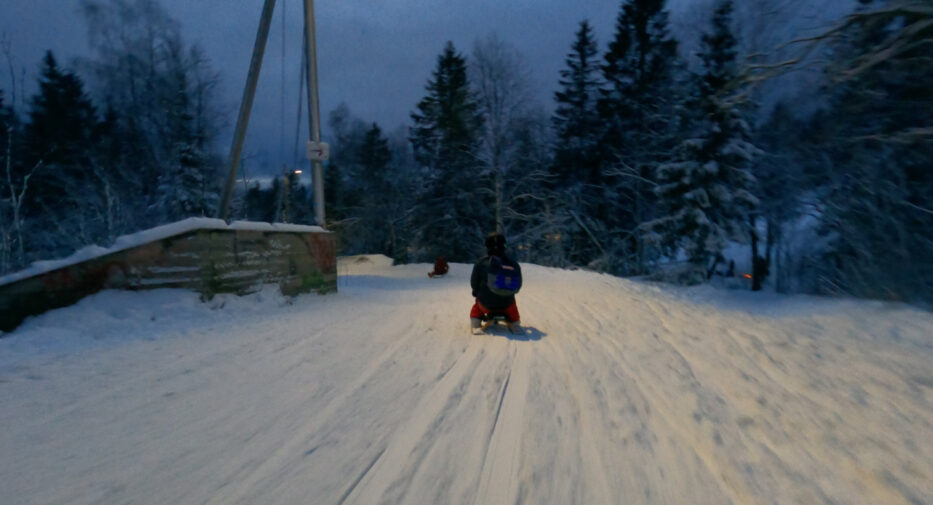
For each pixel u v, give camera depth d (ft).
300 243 32.09
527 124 117.70
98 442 9.71
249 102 37.63
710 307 32.55
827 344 18.54
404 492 8.13
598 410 11.92
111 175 96.94
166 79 104.01
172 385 13.25
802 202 57.47
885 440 10.03
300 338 19.53
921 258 38.29
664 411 11.82
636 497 8.04
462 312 28.99
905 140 35.42
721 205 82.84
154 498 7.74
